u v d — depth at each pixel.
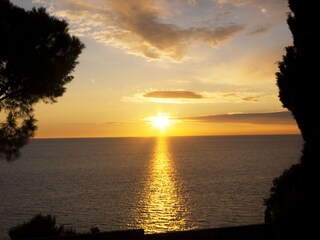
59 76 12.19
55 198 74.38
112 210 62.25
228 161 160.00
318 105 10.55
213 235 11.62
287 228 9.82
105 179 104.38
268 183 90.75
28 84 11.68
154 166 141.00
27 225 13.22
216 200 69.62
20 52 11.06
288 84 11.45
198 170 123.94
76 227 50.69
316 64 10.57
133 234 11.01
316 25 10.62
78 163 159.25
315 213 9.54
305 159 11.46
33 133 12.35
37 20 11.38
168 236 11.31
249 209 61.03
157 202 68.81
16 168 140.50
